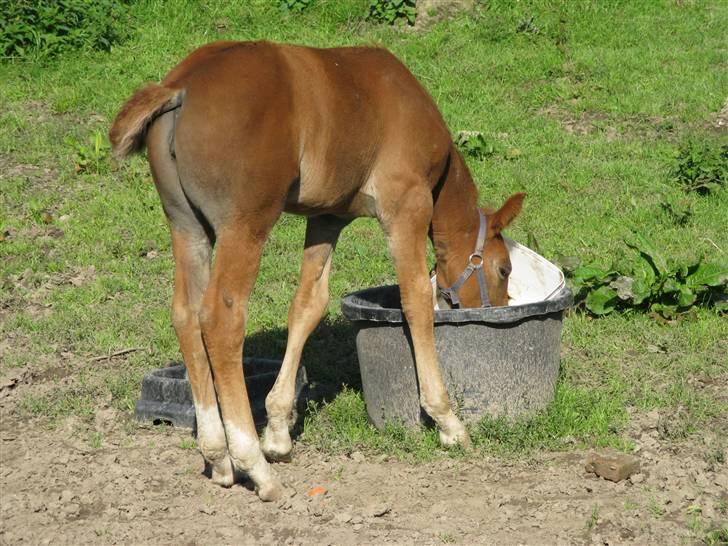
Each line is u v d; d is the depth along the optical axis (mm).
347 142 5406
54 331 7742
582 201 10320
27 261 9133
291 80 5188
